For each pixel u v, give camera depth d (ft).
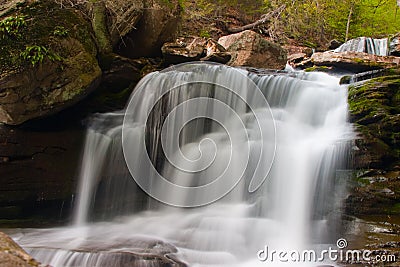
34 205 21.31
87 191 21.59
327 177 19.22
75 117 22.24
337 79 29.94
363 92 22.26
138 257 13.69
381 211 17.79
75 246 15.29
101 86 23.41
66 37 19.85
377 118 20.88
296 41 56.85
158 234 17.71
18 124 19.97
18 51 18.22
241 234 16.97
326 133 21.94
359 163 19.43
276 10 49.24
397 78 22.62
